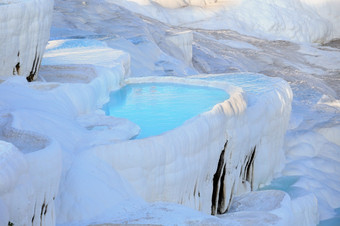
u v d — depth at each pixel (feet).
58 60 63.21
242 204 51.88
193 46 134.10
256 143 59.47
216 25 170.50
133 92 59.82
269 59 144.87
